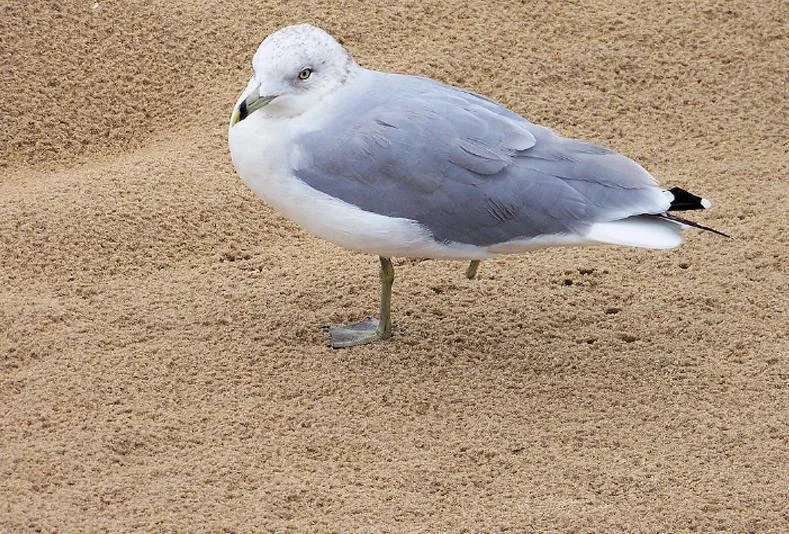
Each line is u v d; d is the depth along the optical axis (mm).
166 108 15203
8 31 15688
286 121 10734
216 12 16062
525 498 9656
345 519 9367
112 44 15703
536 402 10781
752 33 16219
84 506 9383
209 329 11633
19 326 11539
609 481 9852
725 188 13914
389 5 16297
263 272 12625
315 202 10664
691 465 10055
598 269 12695
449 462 10047
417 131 10648
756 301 12117
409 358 11281
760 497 9680
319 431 10344
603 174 10758
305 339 11562
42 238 12805
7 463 9812
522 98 15164
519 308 12086
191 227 13156
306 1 16250
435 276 12578
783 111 15273
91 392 10711
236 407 10594
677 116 15180
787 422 10547
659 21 16297
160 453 10062
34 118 14945
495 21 16156
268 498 9547
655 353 11461
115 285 12328
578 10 16344
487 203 10594
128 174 13805
